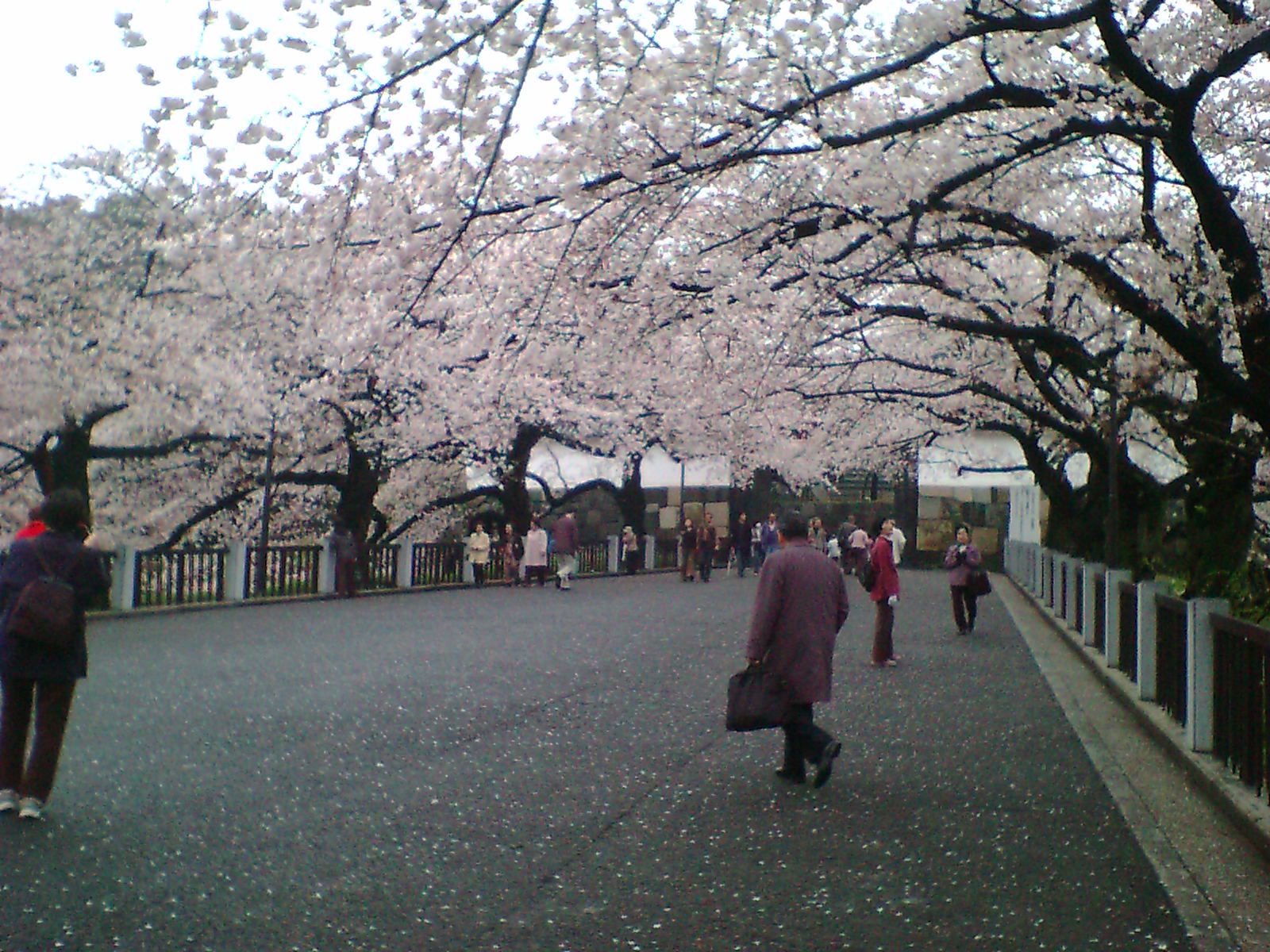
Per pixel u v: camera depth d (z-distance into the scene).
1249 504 12.85
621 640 18.83
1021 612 25.84
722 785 8.20
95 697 11.81
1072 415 19.08
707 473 55.94
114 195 22.59
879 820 7.19
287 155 7.94
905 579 41.97
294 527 41.31
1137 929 5.21
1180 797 7.89
